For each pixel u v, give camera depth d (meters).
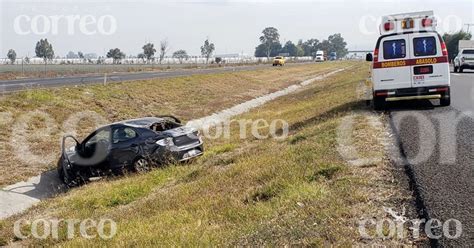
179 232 5.64
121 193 9.36
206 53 110.19
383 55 11.71
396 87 11.65
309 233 4.60
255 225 5.29
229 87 35.62
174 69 53.22
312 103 21.00
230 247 4.82
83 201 9.20
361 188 5.76
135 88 25.81
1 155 13.38
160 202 7.79
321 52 123.00
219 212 6.32
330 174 6.66
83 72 42.06
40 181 12.29
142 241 5.66
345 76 42.62
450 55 73.56
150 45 76.19
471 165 6.16
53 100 19.28
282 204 5.86
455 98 13.48
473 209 4.67
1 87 23.19
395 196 5.32
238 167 8.87
